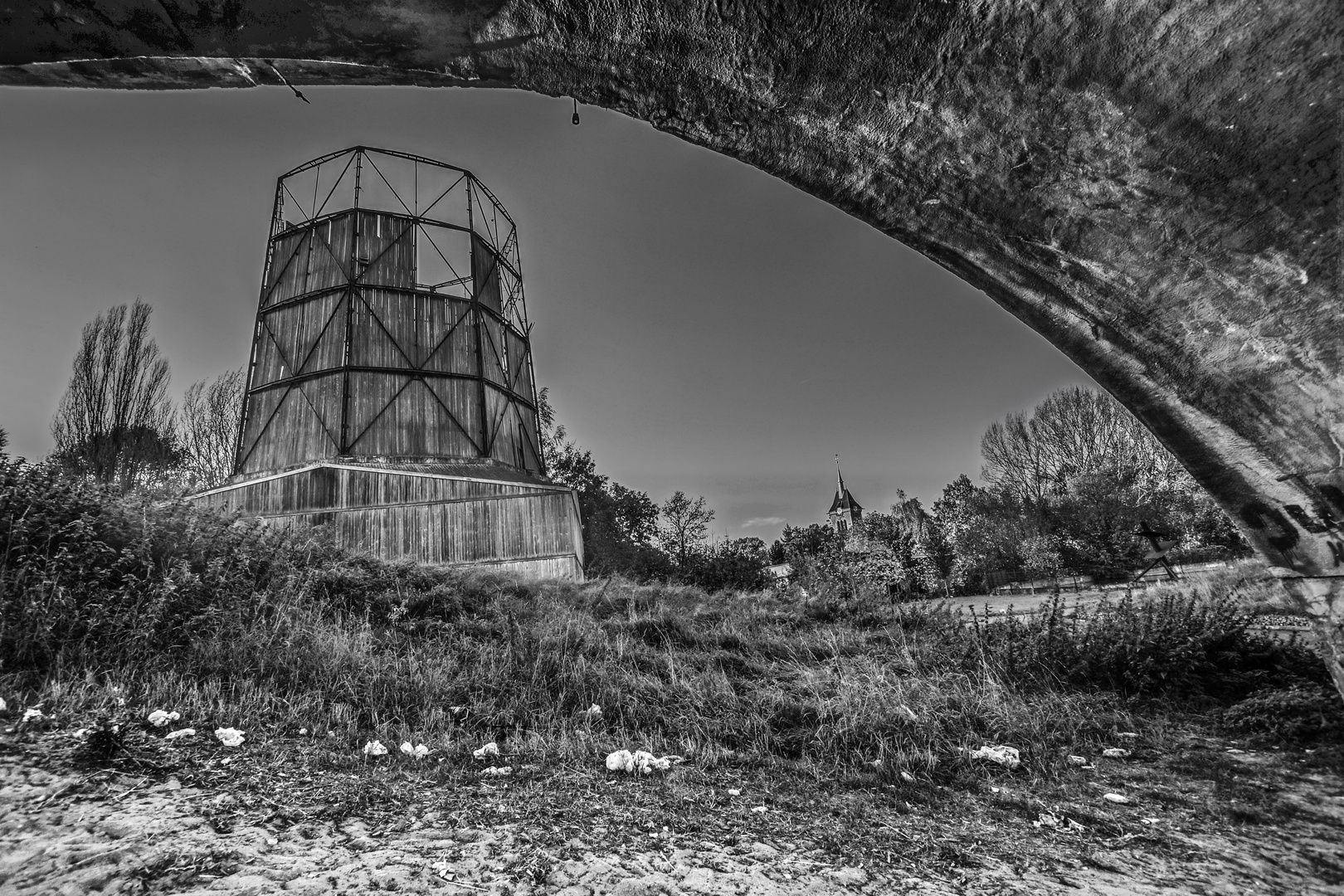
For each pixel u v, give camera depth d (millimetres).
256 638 6164
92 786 3355
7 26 1392
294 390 22375
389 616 8430
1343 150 1654
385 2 1448
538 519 20016
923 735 5277
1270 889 2627
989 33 1683
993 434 40719
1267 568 2477
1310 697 4914
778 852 3223
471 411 23500
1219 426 2268
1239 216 1851
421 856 2975
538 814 3633
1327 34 1528
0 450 7617
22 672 4707
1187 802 3701
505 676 6648
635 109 1964
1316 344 1944
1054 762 4691
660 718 6031
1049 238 2129
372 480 20062
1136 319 2203
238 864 2760
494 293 27156
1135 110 1760
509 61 1719
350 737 4812
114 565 6352
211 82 1646
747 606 13711
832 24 1670
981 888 2793
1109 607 7469
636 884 2809
